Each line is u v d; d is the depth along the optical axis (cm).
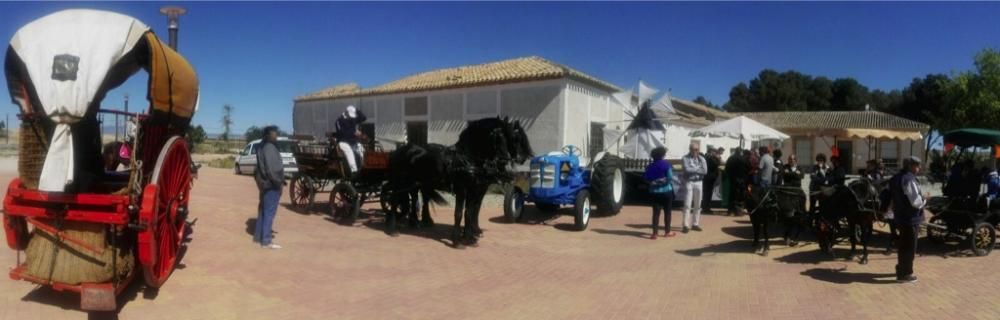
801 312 617
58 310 545
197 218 1035
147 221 530
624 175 1472
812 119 4059
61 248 541
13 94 529
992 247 905
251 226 1004
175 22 920
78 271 537
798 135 3816
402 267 788
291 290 657
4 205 544
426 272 768
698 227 1160
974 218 895
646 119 1925
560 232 1109
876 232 1103
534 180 1200
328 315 584
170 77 569
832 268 816
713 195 1511
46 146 540
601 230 1138
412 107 2367
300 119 2886
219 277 677
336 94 2673
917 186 722
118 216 527
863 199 857
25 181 539
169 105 571
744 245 989
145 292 611
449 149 947
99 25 516
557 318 596
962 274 772
